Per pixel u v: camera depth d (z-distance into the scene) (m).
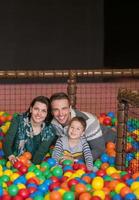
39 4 12.03
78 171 4.29
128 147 5.20
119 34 13.45
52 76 6.13
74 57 12.31
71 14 12.14
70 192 3.54
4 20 11.97
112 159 4.87
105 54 13.31
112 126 6.43
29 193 3.69
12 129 4.87
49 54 12.25
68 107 4.73
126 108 4.57
